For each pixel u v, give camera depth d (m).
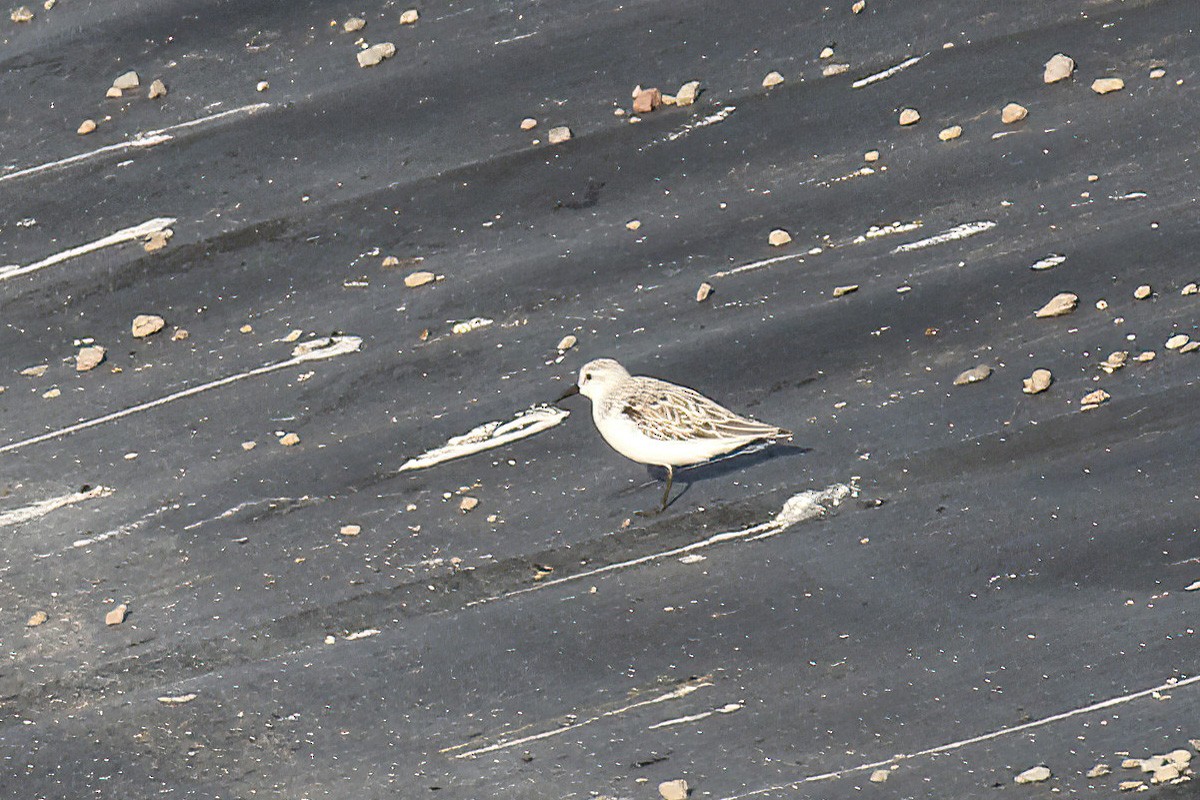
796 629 11.61
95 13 20.73
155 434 14.69
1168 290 14.42
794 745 10.56
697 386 14.28
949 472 12.90
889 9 18.91
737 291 15.42
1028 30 18.19
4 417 15.16
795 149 17.14
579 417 14.23
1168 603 11.24
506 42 19.33
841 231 15.97
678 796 10.17
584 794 10.41
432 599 12.43
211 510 13.66
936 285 15.02
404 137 18.11
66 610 12.81
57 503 14.01
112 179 18.12
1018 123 16.91
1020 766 10.09
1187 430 12.85
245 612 12.55
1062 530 12.09
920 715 10.65
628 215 16.64
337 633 12.22
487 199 17.12
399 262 16.50
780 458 13.36
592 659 11.62
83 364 15.64
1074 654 10.95
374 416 14.56
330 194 17.45
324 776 10.91
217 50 19.89
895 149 16.89
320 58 19.52
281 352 15.53
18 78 19.86
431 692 11.53
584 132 17.78
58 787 11.11
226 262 16.81
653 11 19.48
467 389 14.73
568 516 13.09
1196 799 9.55
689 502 13.04
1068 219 15.53
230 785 10.95
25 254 17.27
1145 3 18.22
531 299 15.72
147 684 11.98
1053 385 13.57
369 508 13.47
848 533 12.47
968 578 11.81
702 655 11.49
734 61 18.50
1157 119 16.56
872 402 13.80
